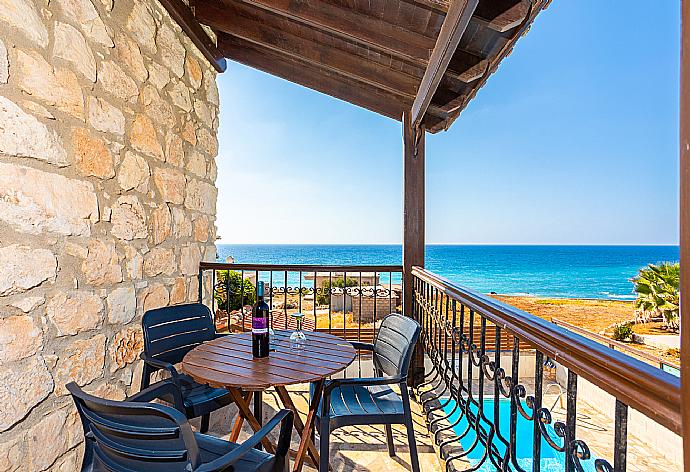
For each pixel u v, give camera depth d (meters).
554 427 1.15
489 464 3.02
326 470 2.10
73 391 1.48
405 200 4.10
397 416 2.23
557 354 1.07
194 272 3.77
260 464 1.70
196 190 3.83
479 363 1.94
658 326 14.05
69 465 2.14
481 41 2.50
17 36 1.84
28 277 1.88
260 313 2.23
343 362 2.14
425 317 3.79
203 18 3.62
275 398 3.69
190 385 2.65
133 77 2.81
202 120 3.97
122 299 2.65
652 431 4.39
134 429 1.38
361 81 3.86
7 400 1.74
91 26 2.38
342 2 2.86
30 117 1.91
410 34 2.91
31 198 1.91
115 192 2.60
